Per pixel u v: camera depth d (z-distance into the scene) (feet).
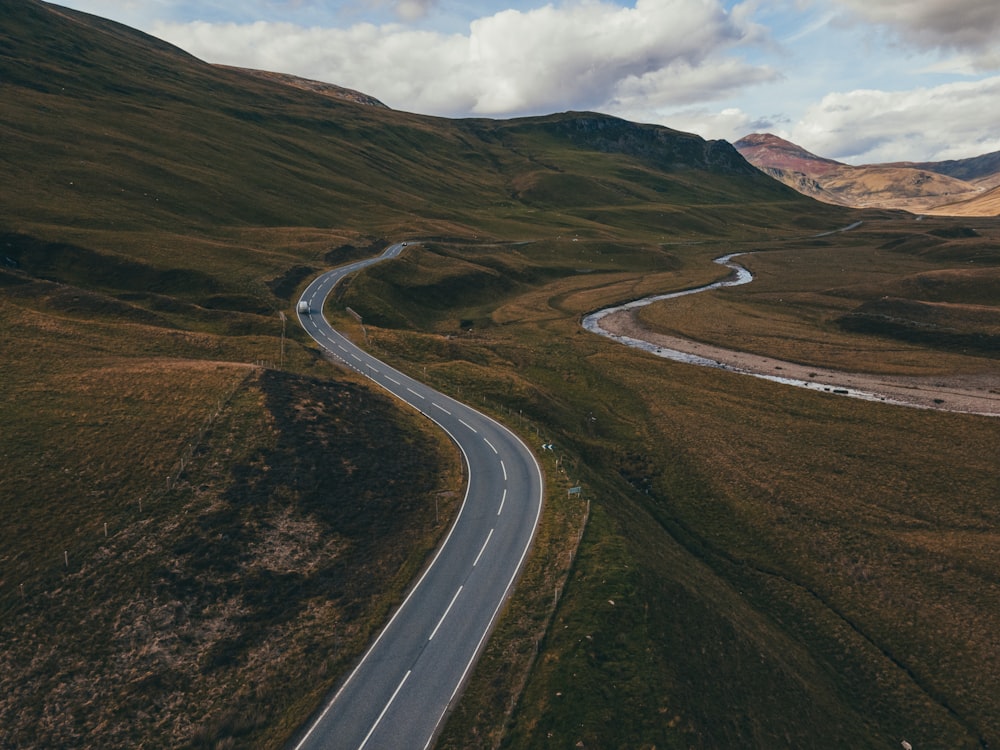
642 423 233.96
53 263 273.13
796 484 184.75
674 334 353.51
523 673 91.86
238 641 95.66
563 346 322.14
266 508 123.95
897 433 216.95
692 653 102.42
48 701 83.56
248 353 218.18
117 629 94.68
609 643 98.12
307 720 84.89
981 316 335.67
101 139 458.09
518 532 130.62
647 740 82.28
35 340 192.75
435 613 106.01
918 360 295.89
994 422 220.64
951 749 104.88
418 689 89.92
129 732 80.74
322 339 257.75
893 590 141.79
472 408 201.67
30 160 382.83
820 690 112.16
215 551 110.93
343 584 110.83
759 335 346.54
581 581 112.88
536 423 204.03
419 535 129.18
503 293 434.30
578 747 80.18
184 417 149.79
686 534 166.09
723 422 231.09
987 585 140.36
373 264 383.65
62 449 133.08
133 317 232.32
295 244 391.86
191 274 287.28
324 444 148.56
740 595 140.77
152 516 116.78
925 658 124.77
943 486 180.96
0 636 91.15
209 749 79.87
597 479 170.91
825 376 282.36
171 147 503.61
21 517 112.57
